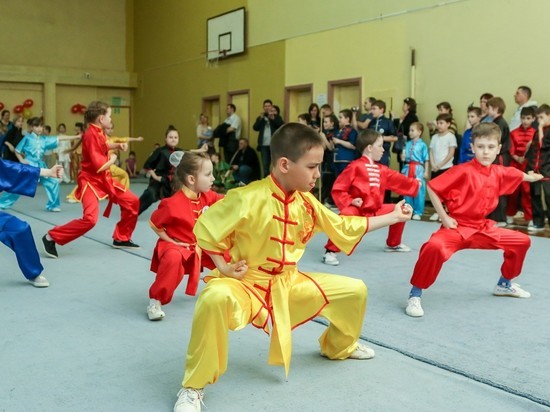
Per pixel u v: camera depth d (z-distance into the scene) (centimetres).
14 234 438
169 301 373
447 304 407
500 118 776
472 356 305
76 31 1875
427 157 877
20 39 1802
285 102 1316
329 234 280
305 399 253
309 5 1239
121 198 599
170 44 1745
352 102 1178
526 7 876
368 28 1114
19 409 242
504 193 411
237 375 279
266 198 261
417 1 1026
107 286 457
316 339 333
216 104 1585
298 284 275
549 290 447
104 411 241
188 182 388
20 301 411
